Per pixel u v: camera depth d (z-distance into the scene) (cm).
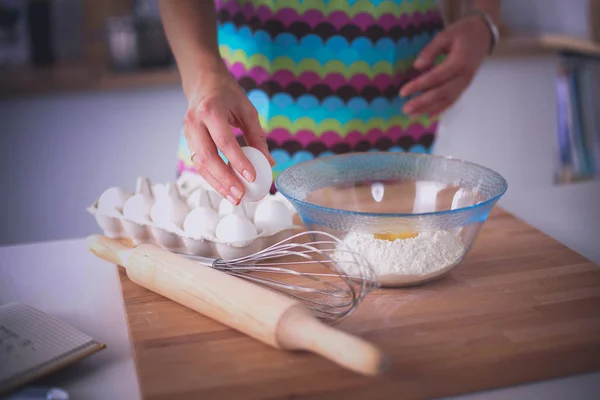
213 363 61
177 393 57
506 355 62
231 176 73
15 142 187
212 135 74
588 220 99
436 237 74
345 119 112
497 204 100
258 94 109
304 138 113
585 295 73
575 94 214
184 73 90
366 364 52
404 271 72
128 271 75
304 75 108
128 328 68
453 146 223
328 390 58
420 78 104
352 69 109
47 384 60
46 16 202
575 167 220
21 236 196
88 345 61
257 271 80
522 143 231
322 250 69
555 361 62
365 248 73
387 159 90
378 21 107
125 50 194
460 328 67
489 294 74
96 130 193
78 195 197
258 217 83
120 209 87
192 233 80
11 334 61
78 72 195
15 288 79
